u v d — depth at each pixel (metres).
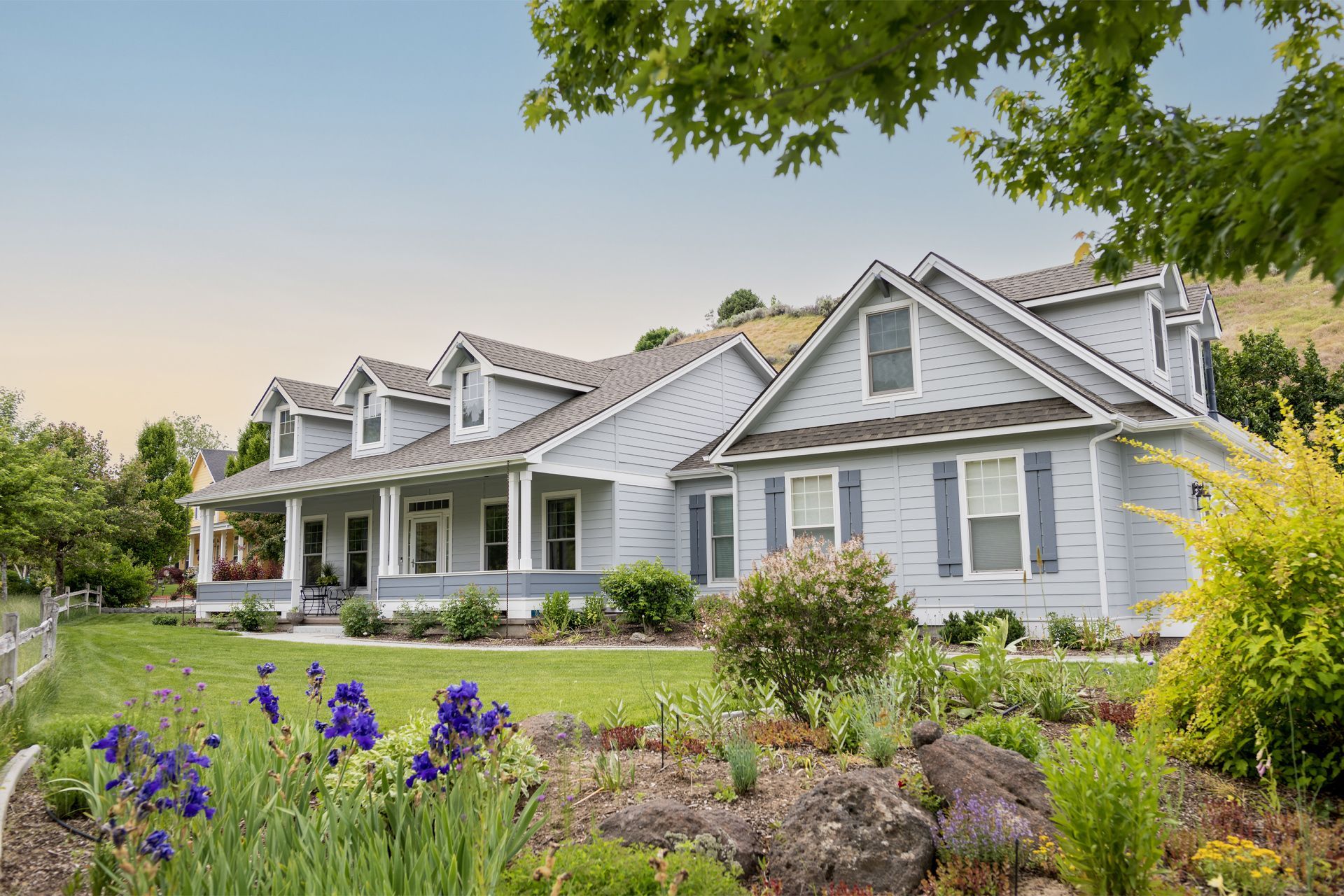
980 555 14.35
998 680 7.13
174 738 5.08
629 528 19.97
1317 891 3.76
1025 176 4.52
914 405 15.51
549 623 17.23
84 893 4.16
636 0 3.50
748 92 2.97
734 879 3.91
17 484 23.12
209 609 24.36
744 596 7.37
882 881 4.12
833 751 6.03
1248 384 27.08
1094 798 3.81
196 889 3.53
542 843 4.53
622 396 20.16
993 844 4.17
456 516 22.92
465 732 4.10
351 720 4.17
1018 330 15.85
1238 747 5.30
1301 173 2.42
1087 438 13.41
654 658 13.23
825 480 16.17
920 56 2.92
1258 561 5.23
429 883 3.56
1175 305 17.23
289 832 4.11
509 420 20.69
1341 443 5.47
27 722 7.29
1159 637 13.30
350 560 25.47
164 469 41.88
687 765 5.74
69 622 24.69
